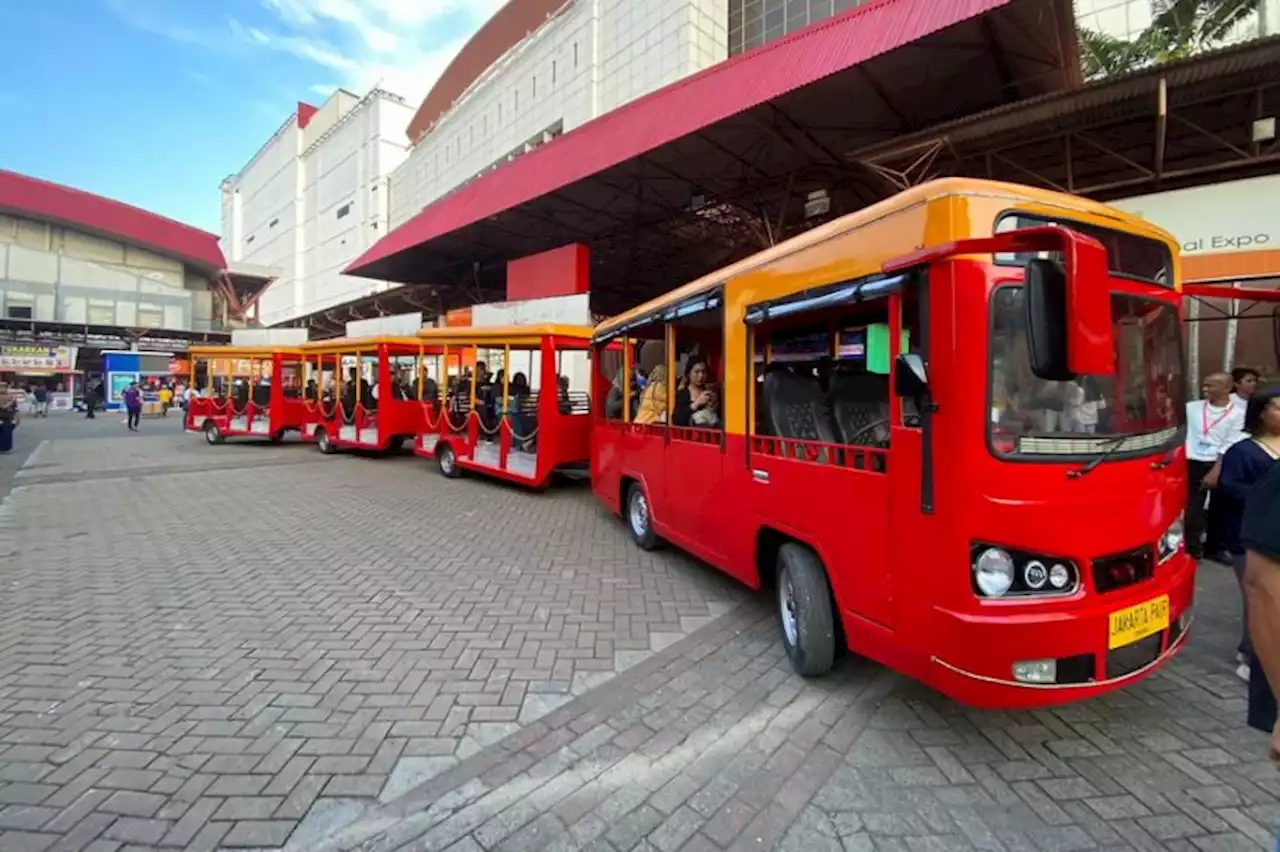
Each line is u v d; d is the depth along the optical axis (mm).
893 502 2938
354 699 3469
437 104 37438
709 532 4906
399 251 19625
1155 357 3160
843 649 3854
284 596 5125
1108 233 3047
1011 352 2645
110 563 6023
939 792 2676
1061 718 3256
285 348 16141
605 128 13117
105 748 2979
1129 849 2342
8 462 13297
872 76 9391
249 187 64375
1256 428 3609
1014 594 2574
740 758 2936
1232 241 6438
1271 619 1698
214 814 2523
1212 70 6621
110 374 32781
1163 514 2963
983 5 7293
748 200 14781
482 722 3240
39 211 40031
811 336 4695
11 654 4020
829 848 2359
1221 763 2873
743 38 18906
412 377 14352
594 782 2764
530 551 6496
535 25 28391
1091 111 7590
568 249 15617
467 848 2359
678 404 5664
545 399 9367
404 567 5930
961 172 9477
